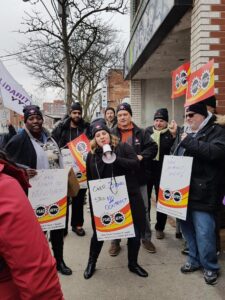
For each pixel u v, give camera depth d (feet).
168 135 16.03
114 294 11.28
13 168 4.97
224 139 11.30
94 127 11.98
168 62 30.78
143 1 25.95
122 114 14.47
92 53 49.49
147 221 14.53
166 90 41.01
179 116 40.16
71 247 15.65
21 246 4.25
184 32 20.57
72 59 46.11
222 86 15.33
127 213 11.55
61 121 18.66
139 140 14.42
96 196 11.62
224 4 15.15
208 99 12.76
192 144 11.20
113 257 14.32
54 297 4.48
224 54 15.29
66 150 16.60
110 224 11.58
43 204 11.39
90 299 11.02
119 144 12.11
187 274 12.53
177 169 11.93
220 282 11.83
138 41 28.91
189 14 17.20
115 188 11.55
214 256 11.79
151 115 41.14
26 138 11.51
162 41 22.94
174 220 18.26
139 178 14.35
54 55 55.42
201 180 11.50
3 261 4.63
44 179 11.40
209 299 10.84
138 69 34.42
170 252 14.66
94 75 61.67
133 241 12.37
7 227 4.21
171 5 16.51
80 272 12.95
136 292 11.37
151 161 16.12
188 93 14.05
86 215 21.17
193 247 12.62
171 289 11.50
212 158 11.00
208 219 11.59
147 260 13.85
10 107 15.58
